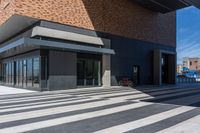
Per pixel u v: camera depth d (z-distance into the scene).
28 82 22.17
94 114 8.77
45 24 19.69
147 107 10.53
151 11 32.22
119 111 9.44
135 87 25.06
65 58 21.22
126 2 28.11
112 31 25.97
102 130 6.48
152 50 32.22
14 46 19.61
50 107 10.47
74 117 8.22
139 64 29.75
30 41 17.59
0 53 26.86
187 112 9.27
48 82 19.88
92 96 15.23
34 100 13.20
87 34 23.08
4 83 30.12
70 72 21.61
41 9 19.48
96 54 24.89
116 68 26.33
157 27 33.31
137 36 29.55
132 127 6.80
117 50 26.55
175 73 35.06
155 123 7.33
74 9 22.03
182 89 22.75
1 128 6.71
